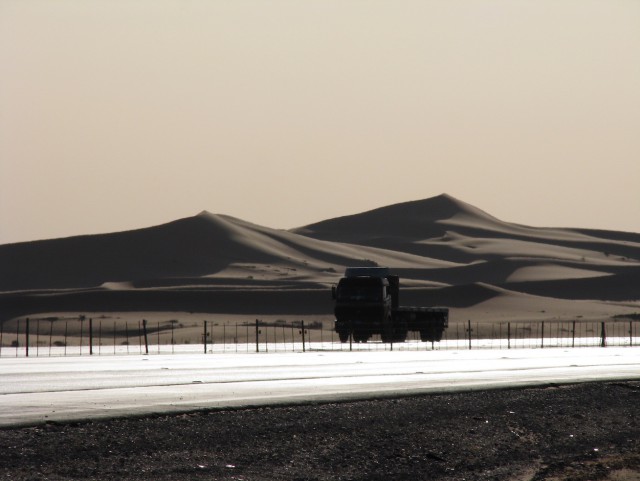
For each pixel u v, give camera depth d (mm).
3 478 57281
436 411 88312
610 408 95750
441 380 113625
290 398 92125
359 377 116750
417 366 137750
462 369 132125
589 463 71688
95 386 102688
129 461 63812
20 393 95000
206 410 82750
